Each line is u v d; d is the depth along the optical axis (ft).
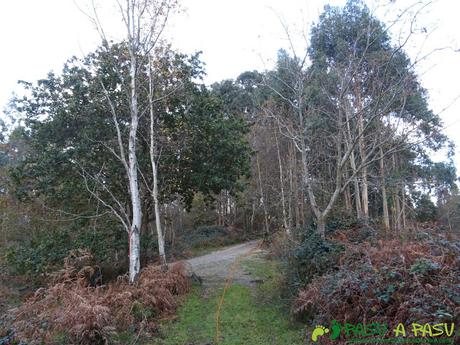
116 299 30.32
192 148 54.75
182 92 52.49
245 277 46.29
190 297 37.45
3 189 67.21
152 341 26.58
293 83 44.47
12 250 50.11
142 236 52.90
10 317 26.99
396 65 40.96
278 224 93.56
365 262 23.72
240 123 59.21
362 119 43.47
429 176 73.05
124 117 51.08
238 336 26.55
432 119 36.70
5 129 83.46
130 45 44.55
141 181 54.08
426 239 24.66
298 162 74.69
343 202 69.36
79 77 51.19
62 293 28.96
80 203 53.98
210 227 118.11
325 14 60.13
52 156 48.67
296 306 27.20
